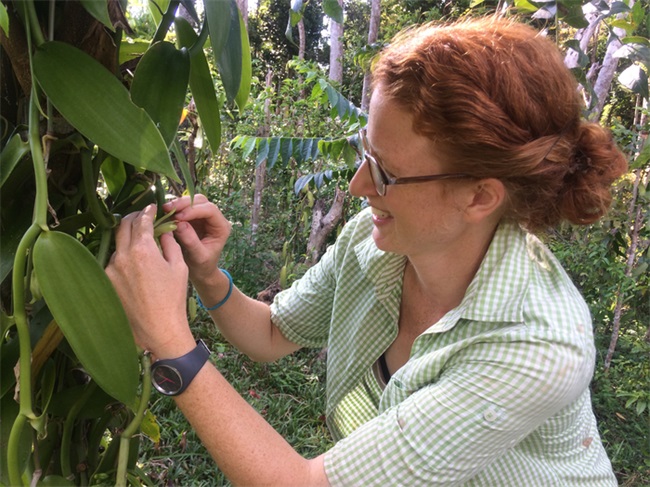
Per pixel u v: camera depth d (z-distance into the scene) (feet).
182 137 4.67
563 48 4.01
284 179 10.57
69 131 1.51
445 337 2.11
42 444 1.73
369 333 2.60
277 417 6.66
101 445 2.37
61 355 1.78
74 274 1.35
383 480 1.79
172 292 1.64
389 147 1.86
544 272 2.10
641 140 6.62
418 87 1.74
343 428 2.73
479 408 1.79
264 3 20.47
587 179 1.98
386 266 2.47
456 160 1.79
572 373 1.82
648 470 6.12
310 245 9.23
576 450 2.33
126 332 1.39
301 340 3.05
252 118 10.82
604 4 4.06
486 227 2.11
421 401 1.86
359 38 16.67
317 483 1.78
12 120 1.64
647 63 4.05
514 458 2.16
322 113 10.19
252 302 2.87
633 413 6.77
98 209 1.55
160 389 1.63
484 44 1.79
